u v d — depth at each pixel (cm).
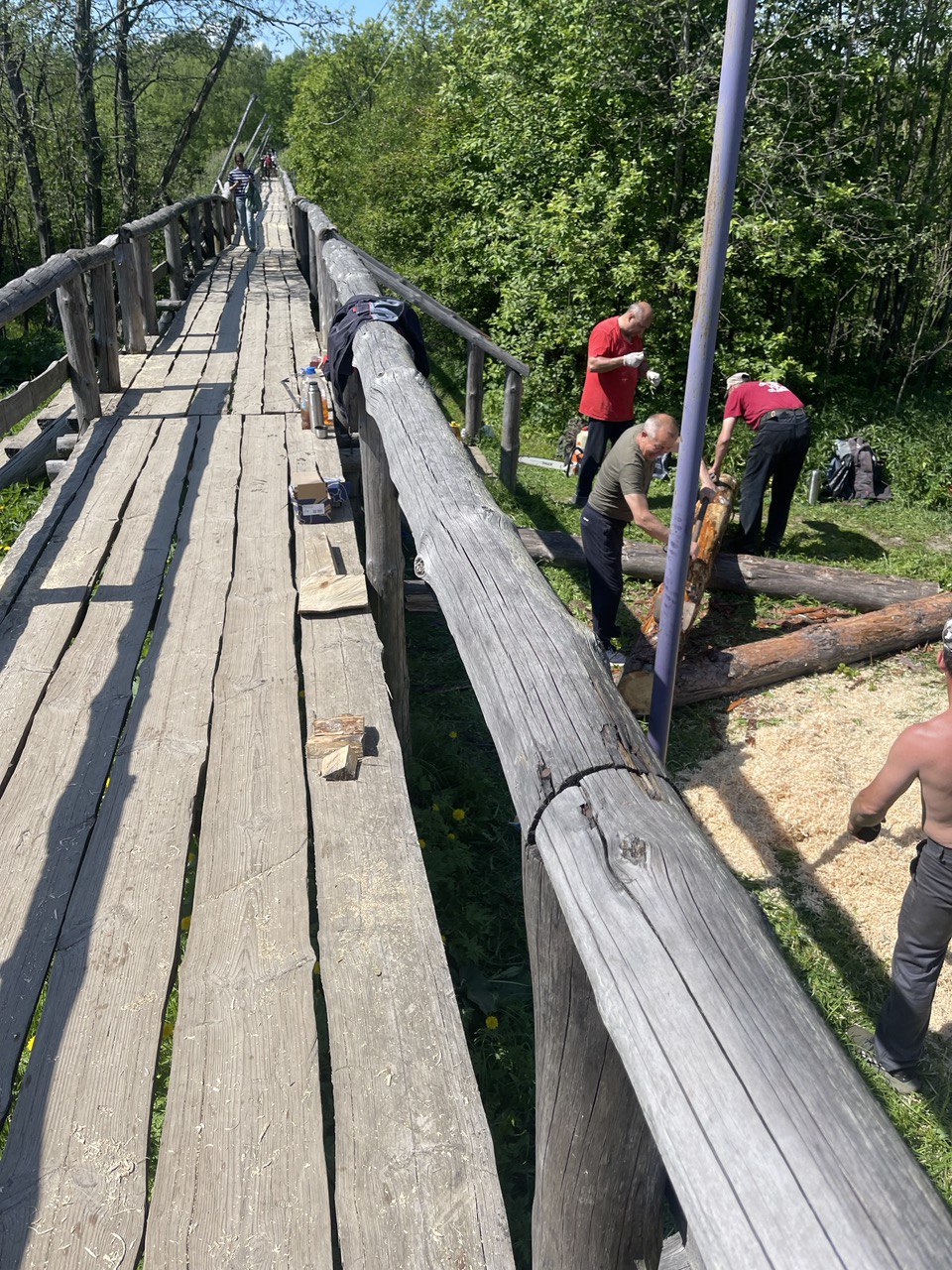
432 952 225
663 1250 177
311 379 731
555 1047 140
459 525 212
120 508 503
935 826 287
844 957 376
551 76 1321
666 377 1297
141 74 2489
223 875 252
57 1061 200
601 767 132
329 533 473
